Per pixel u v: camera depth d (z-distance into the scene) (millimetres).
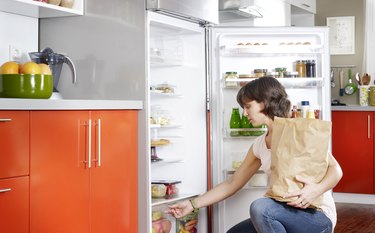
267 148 2775
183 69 3523
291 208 2508
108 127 2699
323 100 3773
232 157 3654
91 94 3068
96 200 2623
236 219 3646
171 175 3527
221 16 4477
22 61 3092
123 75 2971
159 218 3215
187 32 3441
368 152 5938
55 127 2395
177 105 3535
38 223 2311
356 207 5766
